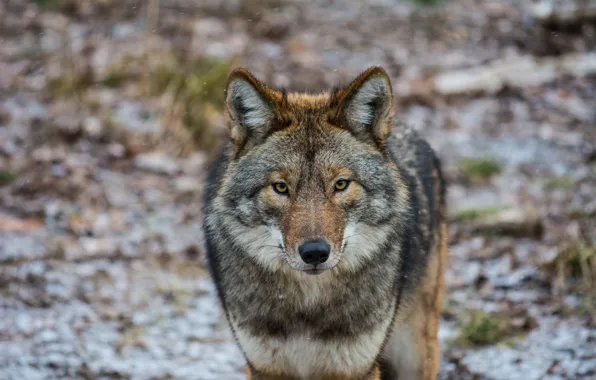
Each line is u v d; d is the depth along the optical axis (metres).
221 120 17.81
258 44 21.88
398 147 8.84
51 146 16.41
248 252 7.52
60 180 15.16
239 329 7.75
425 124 18.53
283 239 7.19
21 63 20.19
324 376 7.87
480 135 18.23
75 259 12.85
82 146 16.59
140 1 23.75
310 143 7.38
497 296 11.81
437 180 9.49
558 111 19.28
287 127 7.54
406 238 8.04
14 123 17.22
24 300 11.55
